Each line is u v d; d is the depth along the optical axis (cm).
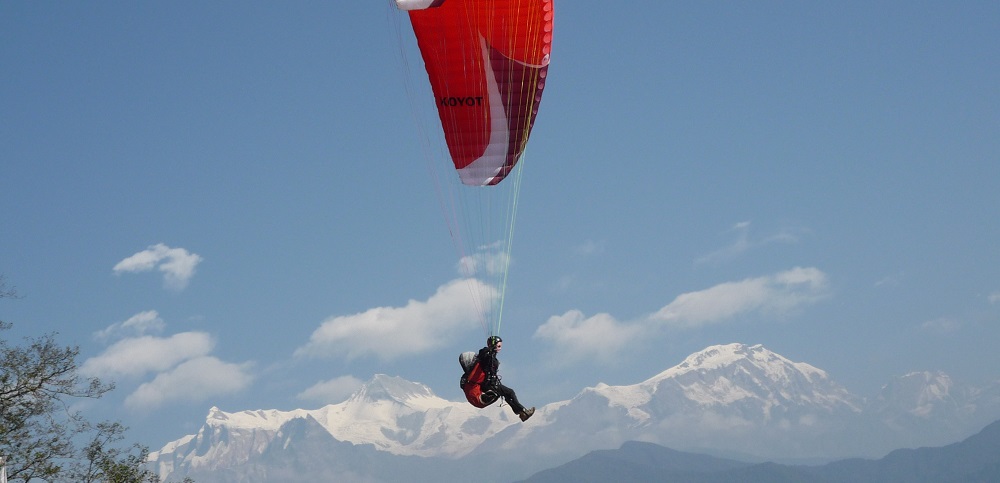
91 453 3506
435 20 2509
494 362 2114
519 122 2631
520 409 2094
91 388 3534
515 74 2580
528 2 2472
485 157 2688
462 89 2609
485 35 2522
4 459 3309
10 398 3406
